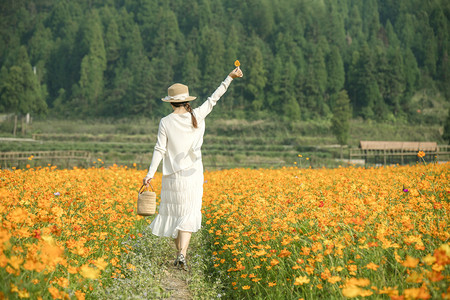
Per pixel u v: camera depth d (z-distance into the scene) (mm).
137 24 153625
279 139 81625
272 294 3303
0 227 2781
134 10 162375
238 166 34344
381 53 126000
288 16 153250
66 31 154500
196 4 156250
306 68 129250
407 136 97625
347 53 143750
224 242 5113
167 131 4449
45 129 99438
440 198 5023
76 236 3893
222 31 147875
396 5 176750
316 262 3348
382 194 4637
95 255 3996
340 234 3541
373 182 6980
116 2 176250
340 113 71812
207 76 116000
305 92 116875
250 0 156500
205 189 8344
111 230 4609
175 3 160750
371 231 3500
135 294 3332
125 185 8141
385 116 115250
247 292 3459
